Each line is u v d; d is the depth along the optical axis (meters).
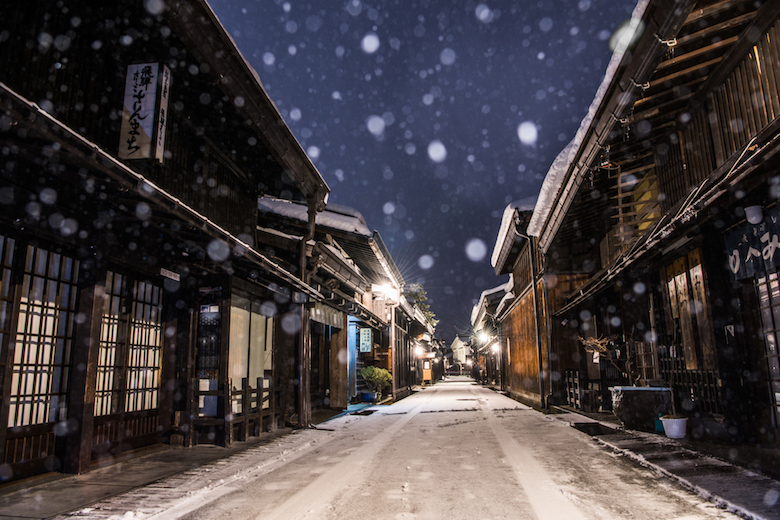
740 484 4.98
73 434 6.13
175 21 5.77
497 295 31.78
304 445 8.75
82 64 6.34
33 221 5.48
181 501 5.01
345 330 17.36
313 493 5.41
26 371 5.68
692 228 7.38
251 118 8.11
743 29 6.50
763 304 7.06
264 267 8.18
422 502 4.97
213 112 8.70
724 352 7.45
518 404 19.59
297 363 12.51
